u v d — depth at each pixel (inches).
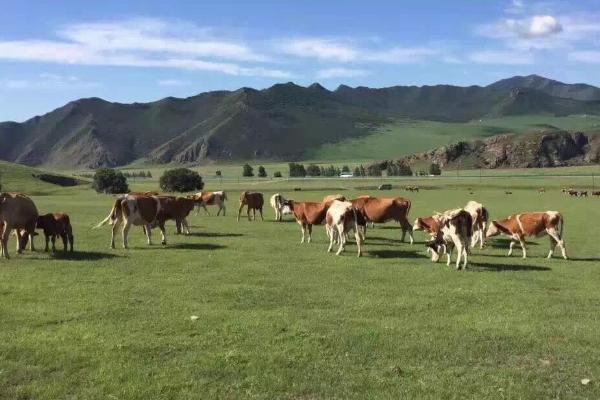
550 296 657.6
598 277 777.6
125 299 609.0
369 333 501.4
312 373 418.6
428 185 4586.6
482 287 697.0
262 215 1728.6
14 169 5802.2
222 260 863.7
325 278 739.4
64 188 4938.5
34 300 602.2
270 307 593.0
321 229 1350.9
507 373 423.5
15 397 378.6
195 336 492.1
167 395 382.3
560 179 5103.3
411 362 443.2
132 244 1031.6
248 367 426.6
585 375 422.0
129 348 459.2
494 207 2288.4
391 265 837.8
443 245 868.6
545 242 1157.7
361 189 4133.9
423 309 592.7
